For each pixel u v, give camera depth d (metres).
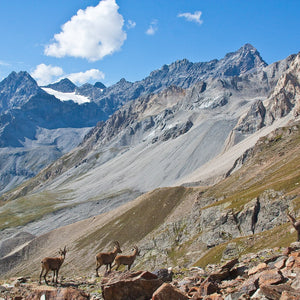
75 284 29.59
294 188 90.06
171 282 24.48
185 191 180.12
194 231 114.19
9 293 24.62
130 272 22.09
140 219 170.75
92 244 167.00
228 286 20.30
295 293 14.71
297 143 142.25
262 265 21.17
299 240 29.62
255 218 91.56
